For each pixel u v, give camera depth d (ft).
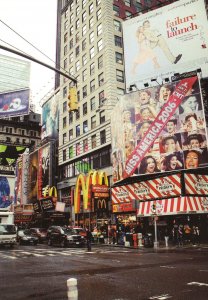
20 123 294.25
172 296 25.26
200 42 126.00
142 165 110.93
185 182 96.78
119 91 151.53
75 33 191.83
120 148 122.52
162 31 134.62
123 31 143.74
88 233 80.48
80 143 169.78
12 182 126.00
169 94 111.86
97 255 65.21
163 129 109.50
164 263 47.60
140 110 116.78
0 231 93.81
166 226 104.06
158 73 130.62
